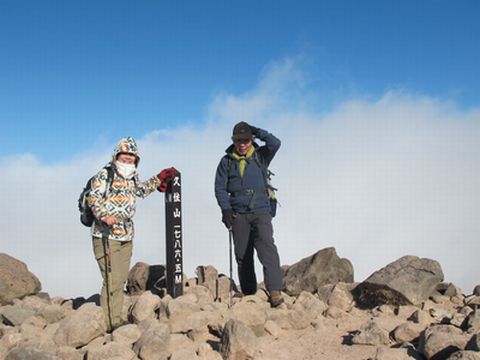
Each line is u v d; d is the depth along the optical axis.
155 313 4.29
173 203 5.00
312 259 5.54
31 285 5.59
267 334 3.80
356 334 3.56
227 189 4.82
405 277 4.55
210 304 4.45
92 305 3.90
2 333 4.01
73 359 3.30
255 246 4.66
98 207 3.82
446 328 3.19
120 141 3.97
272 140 4.63
